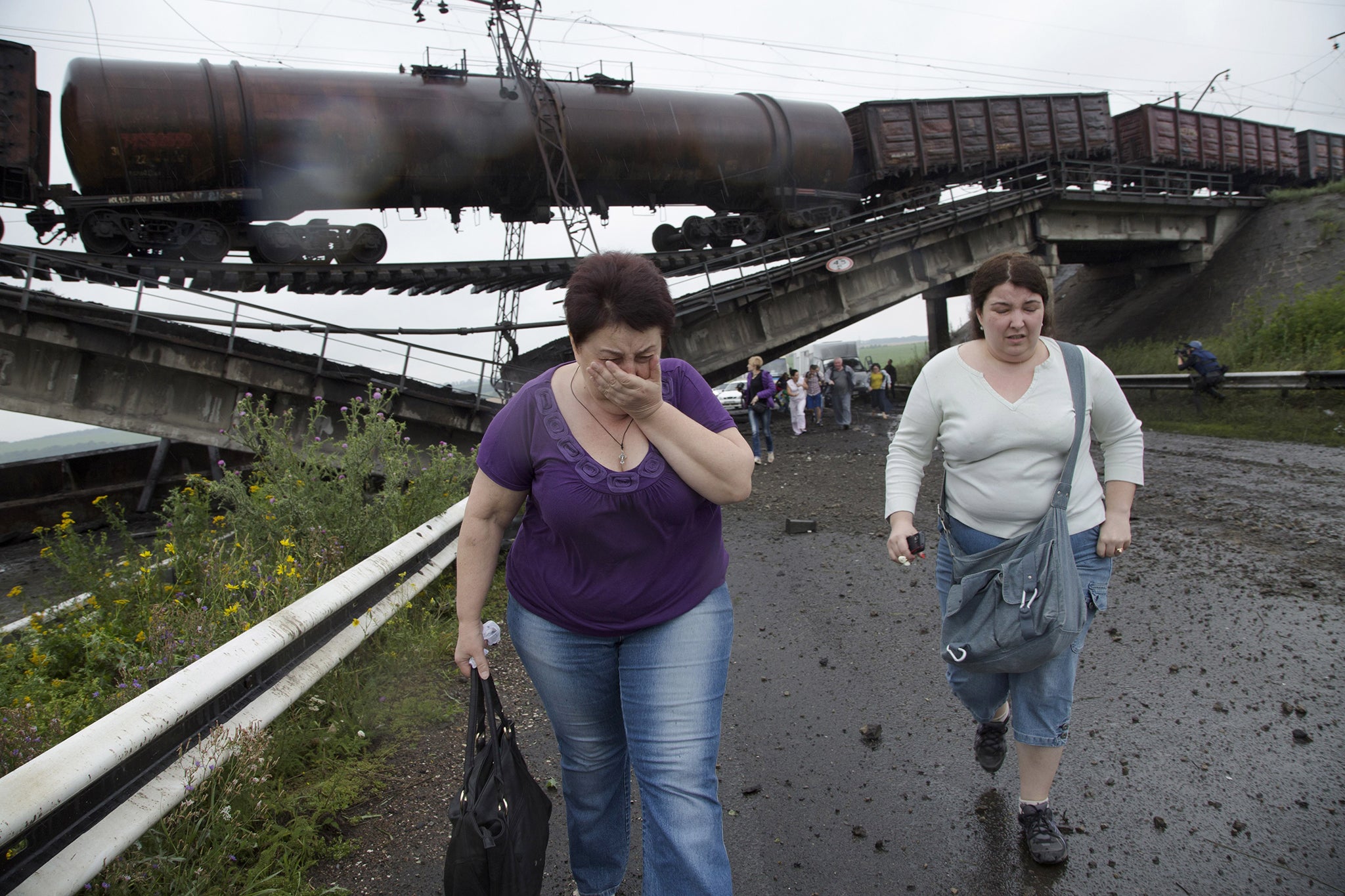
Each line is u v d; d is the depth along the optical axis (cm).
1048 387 253
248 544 510
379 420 612
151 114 1507
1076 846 274
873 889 256
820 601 577
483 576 209
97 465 1470
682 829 192
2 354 1270
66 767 197
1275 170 3681
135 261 1517
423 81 1795
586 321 176
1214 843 271
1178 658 432
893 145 2512
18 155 1450
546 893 260
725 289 2156
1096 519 257
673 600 200
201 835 254
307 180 1670
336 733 348
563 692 210
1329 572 569
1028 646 246
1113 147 2952
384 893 257
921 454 280
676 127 2017
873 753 347
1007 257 253
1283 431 1345
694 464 187
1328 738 335
